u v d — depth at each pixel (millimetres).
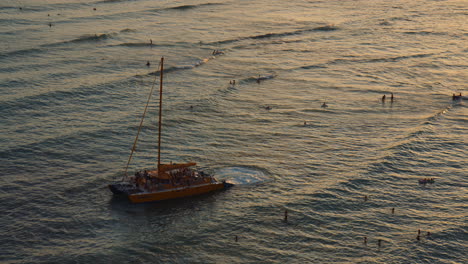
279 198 172625
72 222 156375
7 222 154250
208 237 152375
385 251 147000
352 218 162500
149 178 173000
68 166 187875
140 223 157875
